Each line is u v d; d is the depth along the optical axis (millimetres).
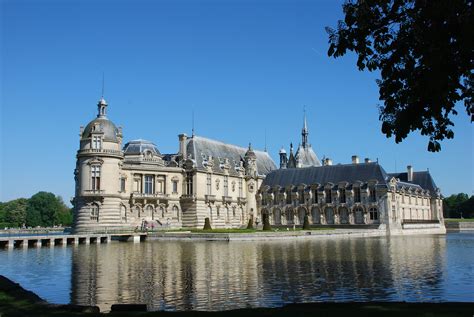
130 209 106312
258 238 85125
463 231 154125
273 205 133250
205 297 30188
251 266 44438
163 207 111688
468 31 17375
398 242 80125
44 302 22750
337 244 74188
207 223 101625
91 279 37812
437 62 18750
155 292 32031
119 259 52188
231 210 128375
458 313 19219
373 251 60219
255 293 31281
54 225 196875
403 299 28969
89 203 96812
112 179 98750
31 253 62375
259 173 141750
